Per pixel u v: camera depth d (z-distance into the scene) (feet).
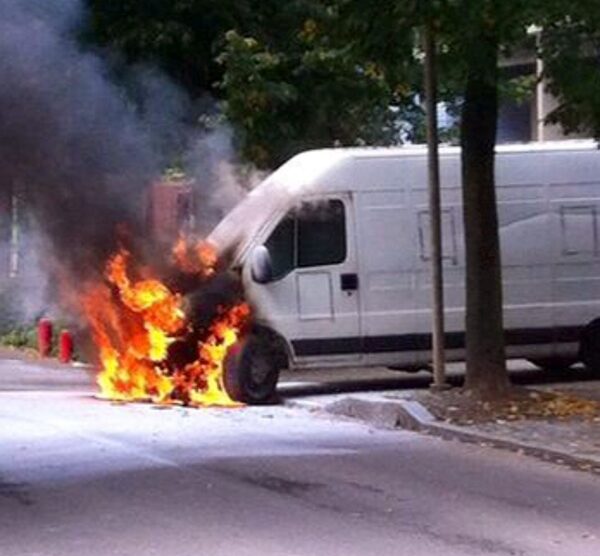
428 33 62.69
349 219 76.69
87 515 45.11
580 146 81.00
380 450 58.34
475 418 63.93
